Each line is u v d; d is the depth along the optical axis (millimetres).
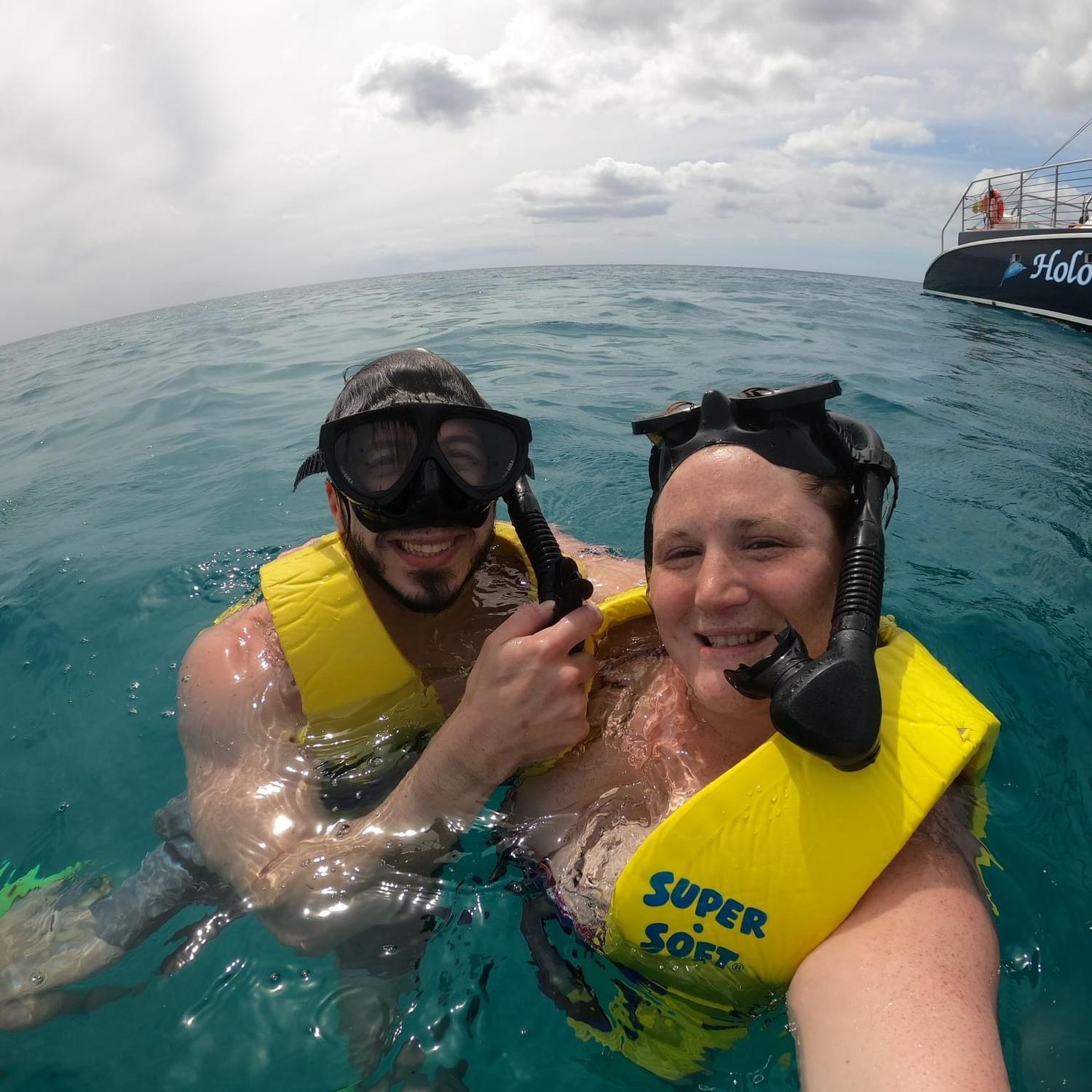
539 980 634
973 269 5496
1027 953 636
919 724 565
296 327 5094
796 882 526
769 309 4852
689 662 615
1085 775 877
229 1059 602
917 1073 400
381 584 888
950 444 2037
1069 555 1396
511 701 705
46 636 1313
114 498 1928
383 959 656
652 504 695
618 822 673
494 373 2879
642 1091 562
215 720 867
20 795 952
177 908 731
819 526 580
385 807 752
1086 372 3225
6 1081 603
